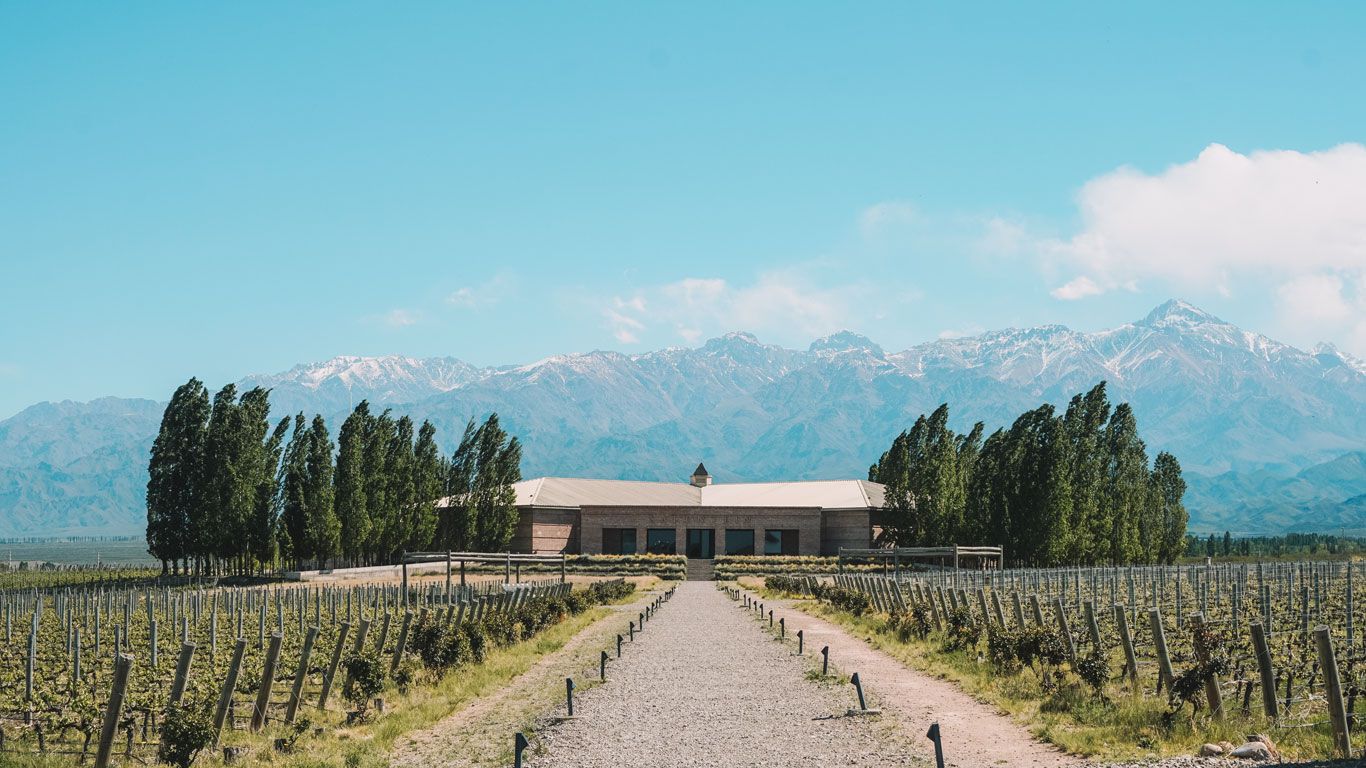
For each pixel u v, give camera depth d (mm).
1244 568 92688
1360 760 19281
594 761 21766
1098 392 111875
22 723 31219
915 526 119375
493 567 121062
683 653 41594
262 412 105938
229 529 101750
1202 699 25062
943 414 119312
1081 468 105875
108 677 39031
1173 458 134000
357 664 29984
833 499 141875
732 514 137375
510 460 125812
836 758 21734
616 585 86938
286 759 22781
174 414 106000
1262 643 22734
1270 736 21594
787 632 51219
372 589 82562
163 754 23031
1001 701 27969
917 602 50594
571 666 37875
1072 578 83000
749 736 24094
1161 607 60156
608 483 148375
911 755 21891
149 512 106125
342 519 105500
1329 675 20500
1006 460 107688
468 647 37719
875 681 32875
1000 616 37500
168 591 70812
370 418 112125
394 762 22422
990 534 108938
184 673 22531
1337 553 198000
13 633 57219
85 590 84562
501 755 22594
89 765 23609
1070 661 30641
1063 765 20625
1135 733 22859
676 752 22500
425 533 117750
